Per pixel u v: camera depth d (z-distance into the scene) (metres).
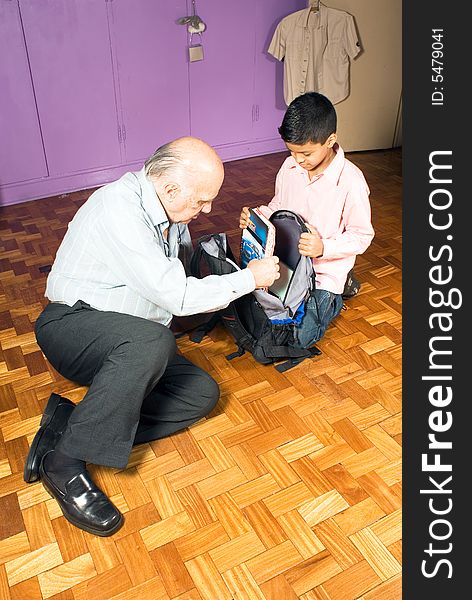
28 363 2.40
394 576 1.61
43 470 1.77
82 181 4.04
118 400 1.65
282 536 1.72
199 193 1.73
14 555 1.67
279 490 1.85
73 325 1.81
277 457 1.97
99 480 1.88
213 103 4.29
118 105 3.94
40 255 3.23
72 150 3.93
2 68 3.51
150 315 1.94
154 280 1.74
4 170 3.77
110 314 1.82
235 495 1.84
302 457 1.97
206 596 1.56
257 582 1.59
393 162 4.40
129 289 1.85
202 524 1.75
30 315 2.72
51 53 3.60
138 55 3.86
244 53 4.24
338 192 2.22
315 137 1.97
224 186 4.04
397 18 4.20
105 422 1.66
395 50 4.31
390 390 2.24
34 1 3.43
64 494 1.73
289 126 1.96
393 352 2.43
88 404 1.66
